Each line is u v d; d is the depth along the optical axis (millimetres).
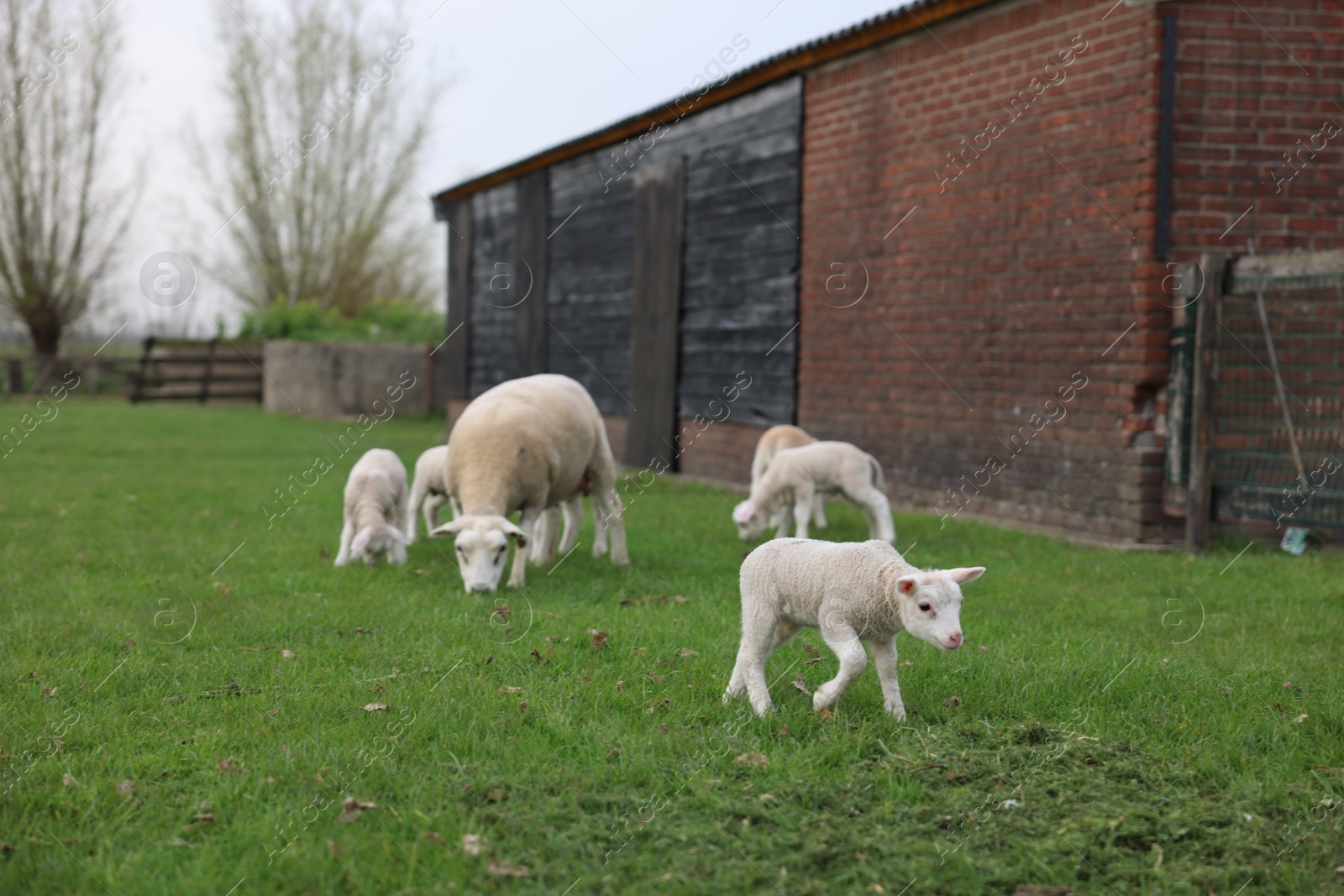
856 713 4895
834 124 12625
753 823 3877
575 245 18016
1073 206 10055
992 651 5941
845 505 12219
